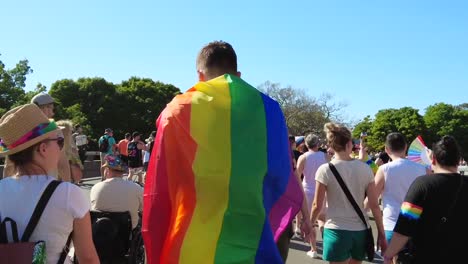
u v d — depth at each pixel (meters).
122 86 55.47
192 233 2.34
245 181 2.40
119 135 49.56
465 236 3.15
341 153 4.54
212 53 2.81
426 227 3.22
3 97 31.20
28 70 32.88
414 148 6.70
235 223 2.37
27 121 2.32
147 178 2.51
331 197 4.45
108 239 4.49
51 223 2.21
